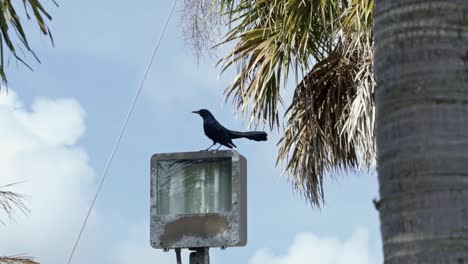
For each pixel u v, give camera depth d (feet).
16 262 49.26
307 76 64.64
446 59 22.70
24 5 37.83
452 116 22.47
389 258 22.49
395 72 23.07
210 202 34.91
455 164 22.22
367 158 61.41
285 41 60.95
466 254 21.79
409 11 23.09
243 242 34.99
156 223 35.17
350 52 61.05
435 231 21.97
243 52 64.03
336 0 58.54
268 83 64.13
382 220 22.84
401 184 22.50
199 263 35.09
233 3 62.03
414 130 22.56
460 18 22.88
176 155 35.47
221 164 35.09
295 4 57.98
